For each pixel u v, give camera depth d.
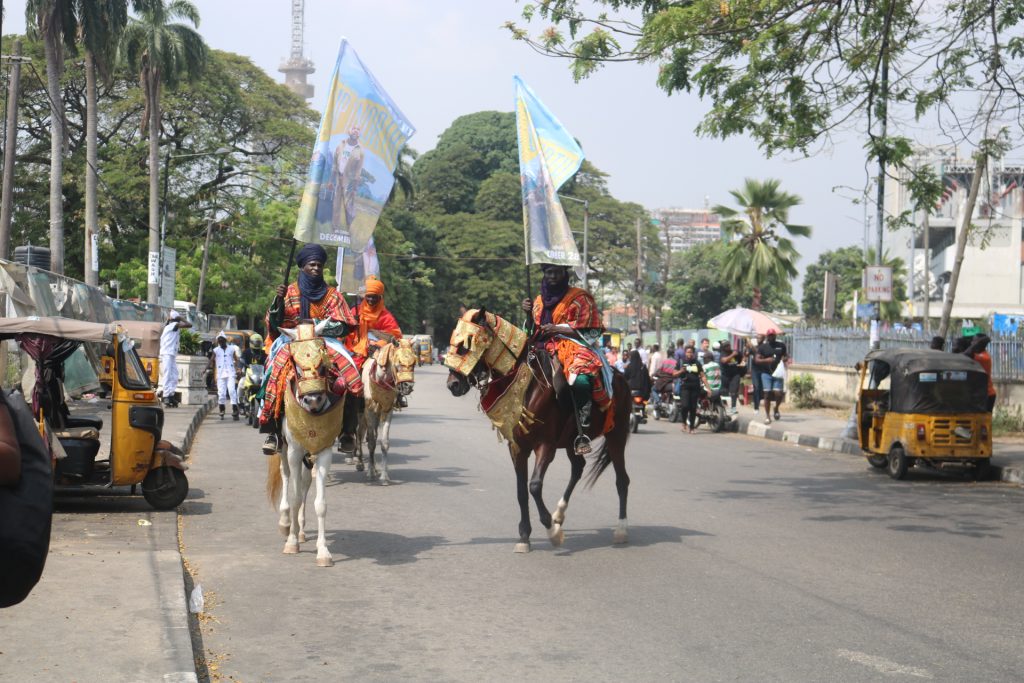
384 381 12.62
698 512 11.00
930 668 5.61
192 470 13.84
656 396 25.52
